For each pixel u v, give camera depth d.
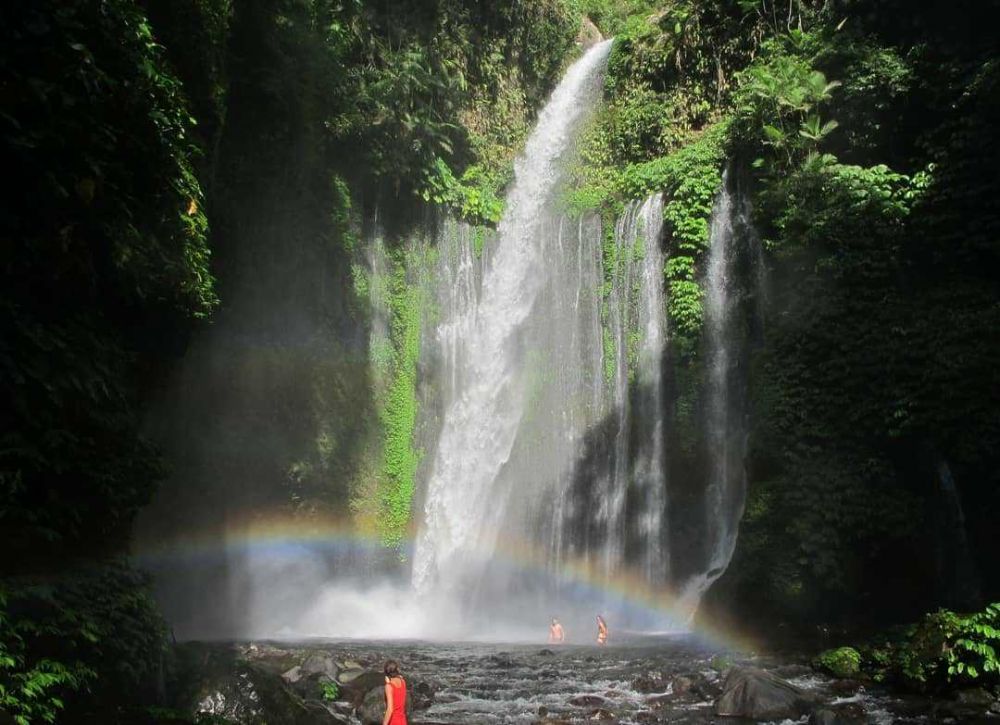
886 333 17.34
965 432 15.94
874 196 18.39
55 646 8.16
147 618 9.84
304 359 21.31
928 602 16.31
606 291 24.28
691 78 25.72
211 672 10.65
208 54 14.80
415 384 24.22
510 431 24.98
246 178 19.98
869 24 20.56
